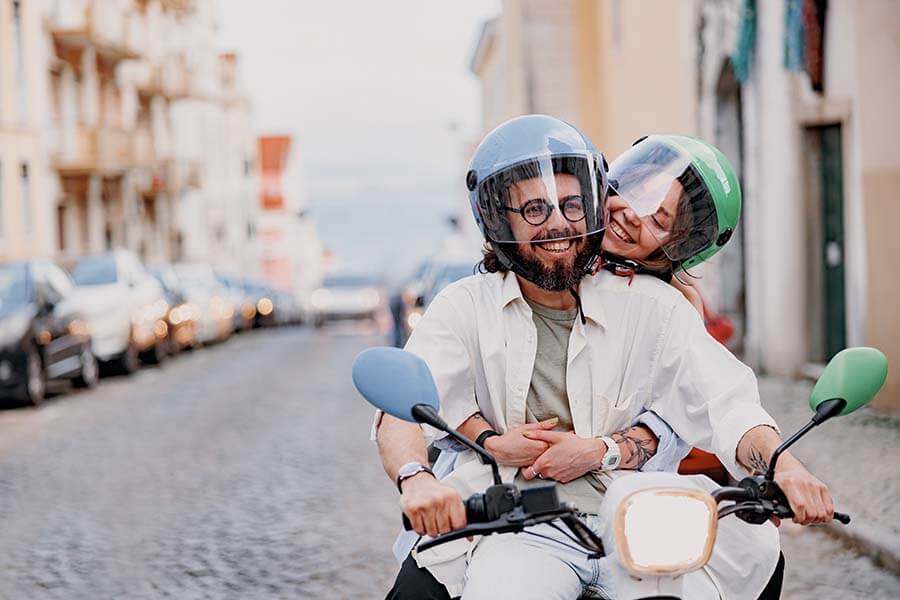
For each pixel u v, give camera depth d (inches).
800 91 569.9
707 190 133.5
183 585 278.8
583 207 121.9
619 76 992.2
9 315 630.5
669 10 793.6
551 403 125.7
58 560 305.9
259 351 1099.9
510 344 125.0
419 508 104.4
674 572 98.1
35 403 629.3
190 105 2244.1
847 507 302.2
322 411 608.4
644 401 126.3
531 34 1131.9
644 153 136.5
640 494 98.0
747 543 121.9
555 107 1128.8
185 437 520.7
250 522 343.9
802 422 434.9
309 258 3722.9
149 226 1860.2
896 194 479.5
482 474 124.0
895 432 410.3
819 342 589.6
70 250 1450.5
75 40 1441.9
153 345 890.1
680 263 137.2
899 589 253.3
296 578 281.7
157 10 1872.5
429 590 121.0
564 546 116.5
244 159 2967.5
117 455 473.4
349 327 1547.7
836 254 581.3
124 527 341.7
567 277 122.2
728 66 689.6
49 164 1378.0
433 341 126.0
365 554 302.4
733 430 117.5
